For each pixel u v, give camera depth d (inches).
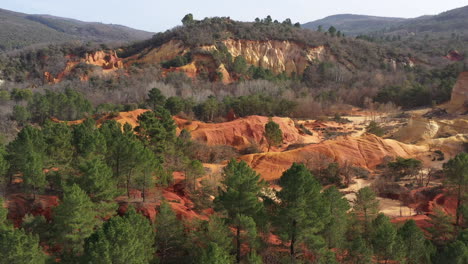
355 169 2297.0
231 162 1491.1
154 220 1274.6
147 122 2192.4
